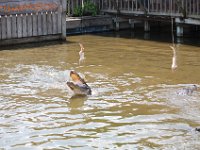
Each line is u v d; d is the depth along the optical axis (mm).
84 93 13016
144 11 24297
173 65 16016
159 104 12125
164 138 9852
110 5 26188
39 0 22141
